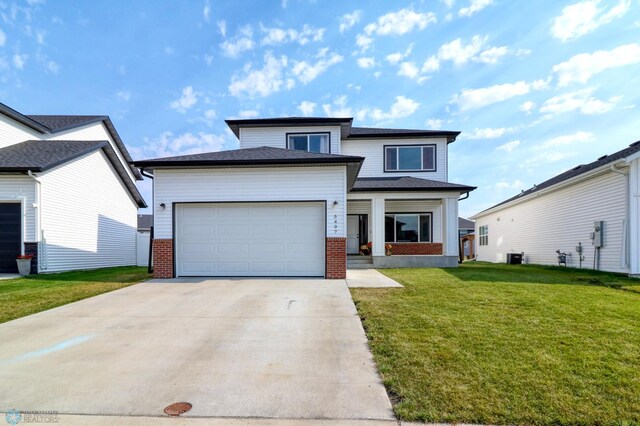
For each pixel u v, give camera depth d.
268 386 3.42
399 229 17.66
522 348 4.18
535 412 2.86
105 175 16.05
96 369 3.83
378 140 17.56
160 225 10.27
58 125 17.03
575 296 7.06
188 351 4.34
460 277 9.98
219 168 10.27
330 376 3.63
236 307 6.48
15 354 4.27
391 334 4.76
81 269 13.86
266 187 10.25
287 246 10.29
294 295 7.48
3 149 13.25
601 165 12.12
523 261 18.48
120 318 5.81
